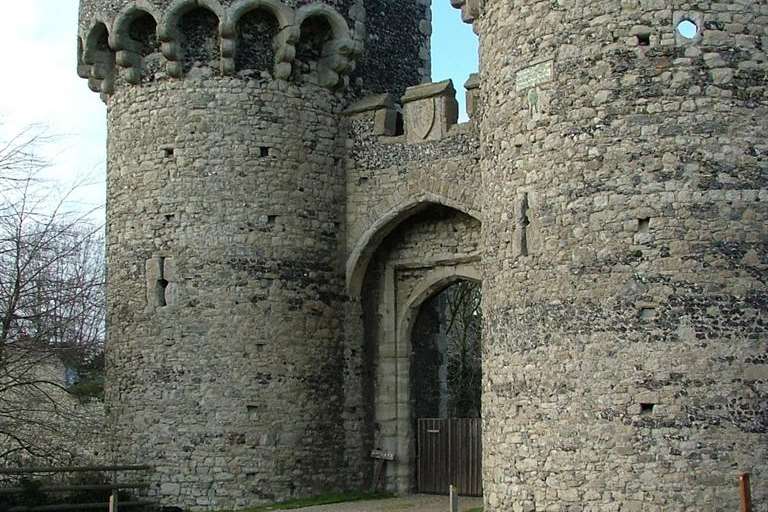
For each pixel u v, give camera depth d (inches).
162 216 838.5
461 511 751.1
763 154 598.5
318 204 856.3
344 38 861.2
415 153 839.1
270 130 842.2
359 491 861.2
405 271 887.7
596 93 617.9
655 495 579.5
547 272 625.9
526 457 626.2
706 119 598.9
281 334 831.1
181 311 826.2
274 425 820.6
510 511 633.6
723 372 581.6
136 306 841.5
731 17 606.5
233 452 810.2
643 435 585.3
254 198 833.5
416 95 840.3
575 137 621.9
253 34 847.1
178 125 840.9
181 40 841.5
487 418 671.1
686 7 608.1
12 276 866.8
